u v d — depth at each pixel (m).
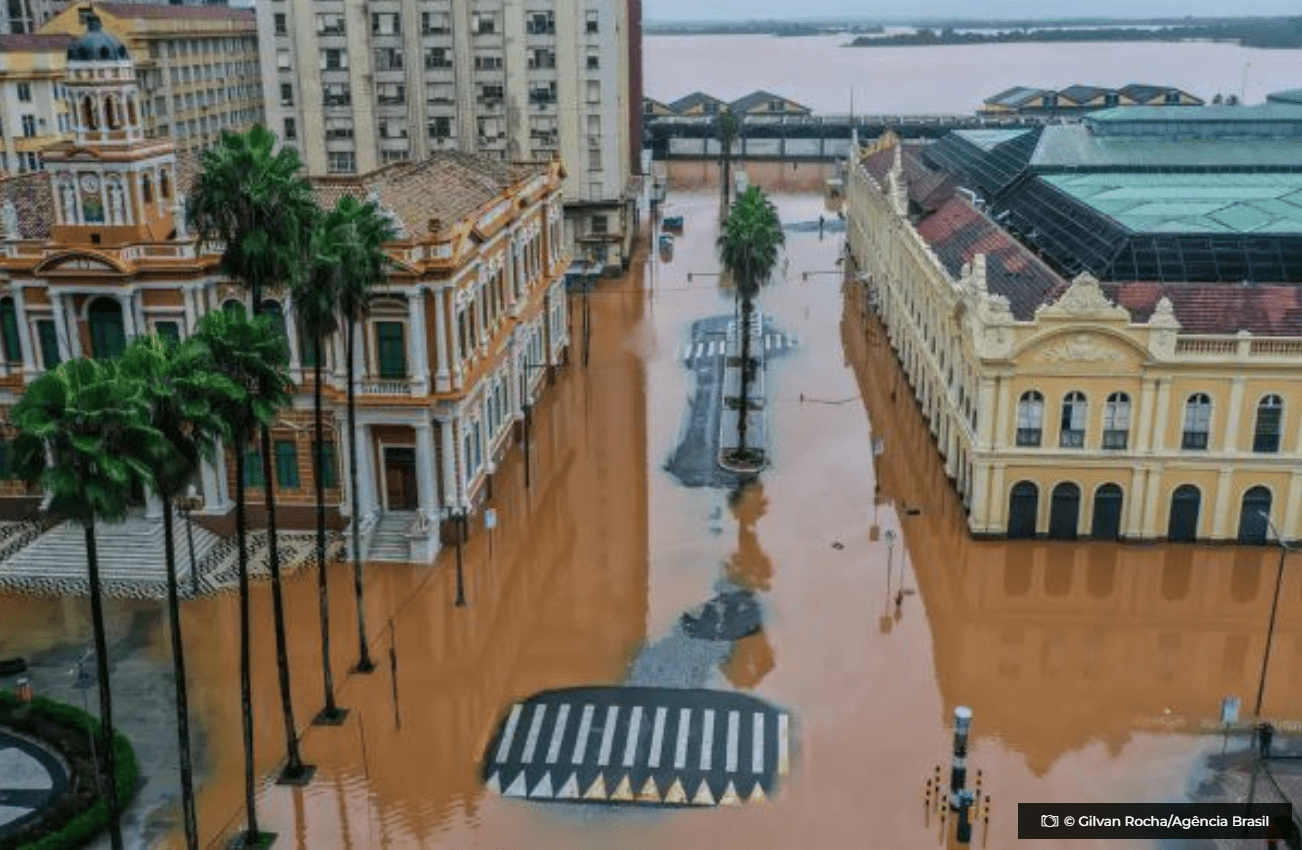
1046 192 82.00
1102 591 57.22
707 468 73.94
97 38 56.97
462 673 50.50
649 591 57.78
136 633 53.53
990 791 42.25
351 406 47.12
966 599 56.59
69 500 29.89
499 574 59.59
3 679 49.66
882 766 43.78
